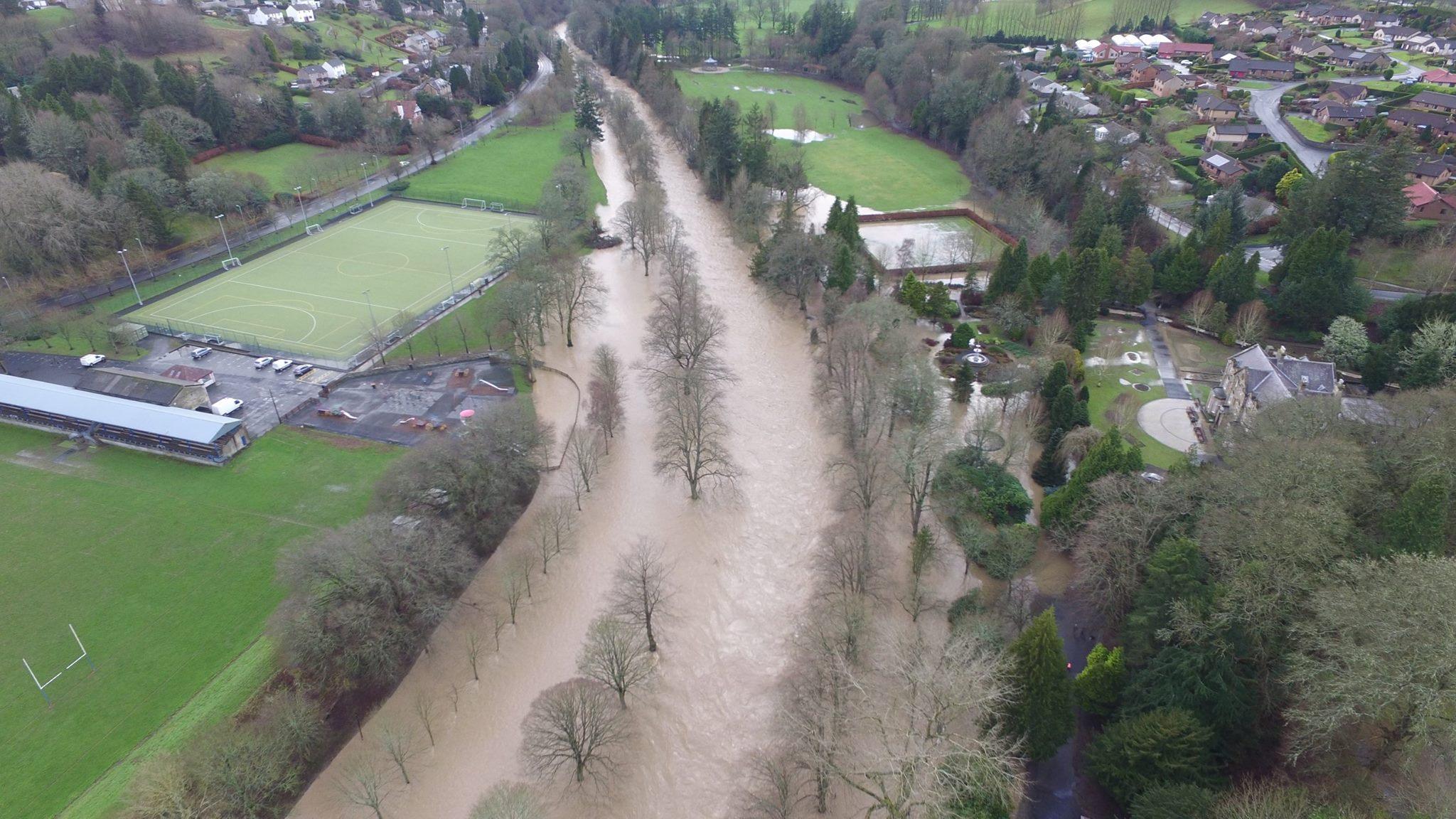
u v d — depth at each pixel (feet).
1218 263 465.47
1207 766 200.95
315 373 445.78
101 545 317.63
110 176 598.75
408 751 245.86
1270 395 350.02
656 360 440.04
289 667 260.01
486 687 269.23
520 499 344.28
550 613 298.56
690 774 242.99
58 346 475.72
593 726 228.02
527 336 446.60
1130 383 417.49
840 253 486.79
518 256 520.83
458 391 429.38
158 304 526.57
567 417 410.31
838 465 328.70
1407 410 307.99
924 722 213.87
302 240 634.43
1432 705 172.04
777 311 527.40
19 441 382.83
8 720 249.14
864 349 386.11
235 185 637.30
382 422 400.47
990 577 300.81
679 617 296.92
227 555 312.91
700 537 336.29
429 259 602.03
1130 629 239.91
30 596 293.84
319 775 239.50
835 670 219.20
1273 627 212.43
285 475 358.84
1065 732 221.87
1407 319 407.03
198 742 224.74
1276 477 252.42
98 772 232.73
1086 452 334.44
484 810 208.44
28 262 512.22
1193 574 227.61
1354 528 240.32
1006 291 486.79
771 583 314.14
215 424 372.99
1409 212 528.63
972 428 365.61
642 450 389.39
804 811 217.97
